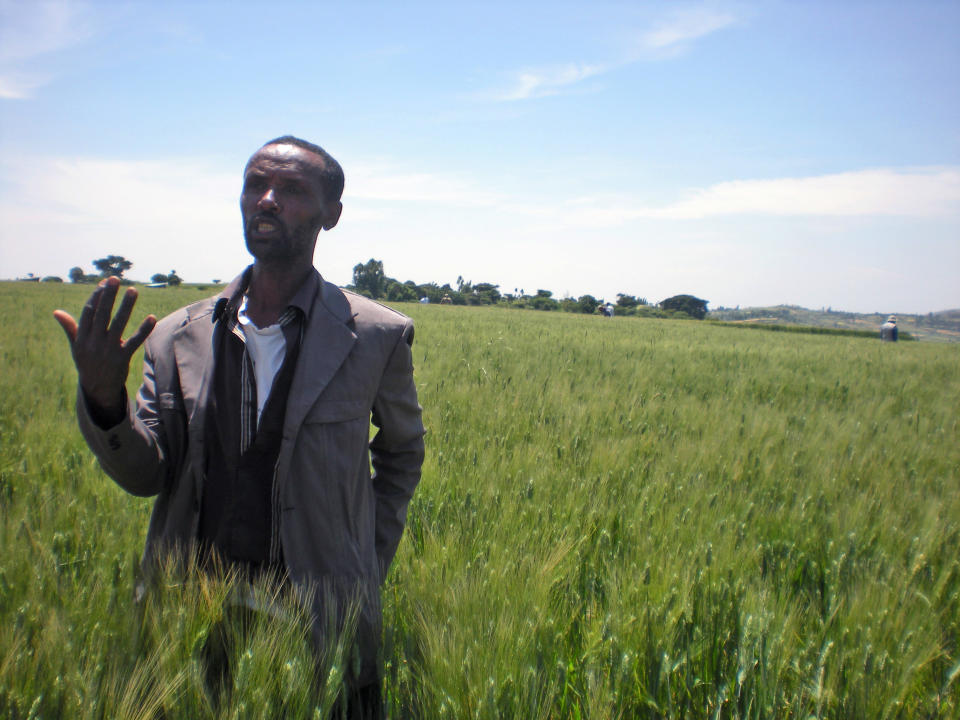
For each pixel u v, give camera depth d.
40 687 1.63
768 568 3.22
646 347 17.78
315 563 1.97
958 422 8.35
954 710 2.26
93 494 3.37
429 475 4.07
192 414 1.97
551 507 3.65
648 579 2.65
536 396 7.78
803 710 2.15
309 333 1.98
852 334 57.25
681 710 2.15
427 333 17.86
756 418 7.01
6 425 4.96
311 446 1.95
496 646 2.04
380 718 2.08
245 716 1.60
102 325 1.67
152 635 1.76
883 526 3.78
